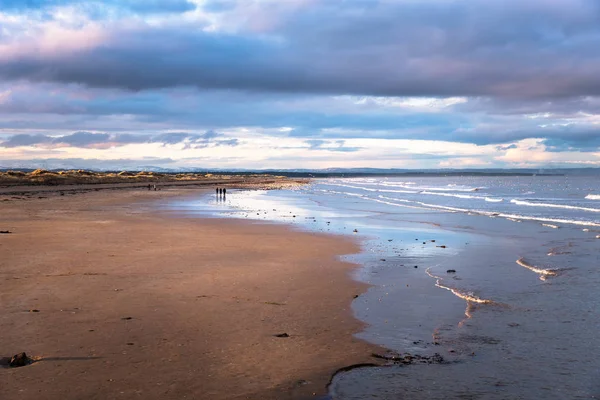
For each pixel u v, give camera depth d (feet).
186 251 55.93
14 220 85.97
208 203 152.56
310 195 224.74
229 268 46.32
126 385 19.89
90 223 83.87
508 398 20.27
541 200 190.49
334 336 27.30
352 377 21.94
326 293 37.37
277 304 33.65
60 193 186.70
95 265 45.52
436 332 28.53
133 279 39.86
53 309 30.42
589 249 61.93
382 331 28.53
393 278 43.75
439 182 528.63
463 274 45.85
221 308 31.99
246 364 22.63
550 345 26.50
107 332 26.32
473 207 151.94
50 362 22.06
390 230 85.15
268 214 115.55
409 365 23.54
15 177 261.65
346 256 56.03
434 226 92.63
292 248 61.05
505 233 81.41
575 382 21.88
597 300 35.78
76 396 18.75
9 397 18.52
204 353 23.80
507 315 32.07
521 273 46.32
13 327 26.76
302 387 20.49
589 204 164.66
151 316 29.58
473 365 23.66
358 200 185.47
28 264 45.19
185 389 19.75
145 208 125.59
